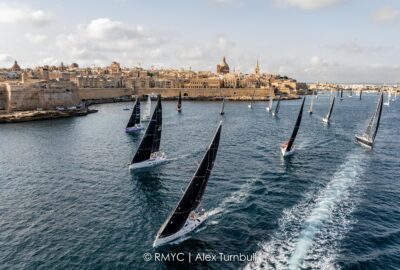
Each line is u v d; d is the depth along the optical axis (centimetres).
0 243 3316
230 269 2861
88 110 15375
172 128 10669
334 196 4419
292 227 3550
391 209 4025
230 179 5150
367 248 3158
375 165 5997
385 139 8675
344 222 3672
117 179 5219
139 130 9938
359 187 4781
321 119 13288
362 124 11700
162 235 3228
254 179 5141
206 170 3369
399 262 2939
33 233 3506
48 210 4069
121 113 15250
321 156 6656
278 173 5459
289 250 3127
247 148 7475
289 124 11681
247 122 12300
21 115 12262
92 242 3312
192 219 3603
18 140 8481
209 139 8650
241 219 3744
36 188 4841
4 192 4684
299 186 4819
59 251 3162
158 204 4225
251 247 3183
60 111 13888
